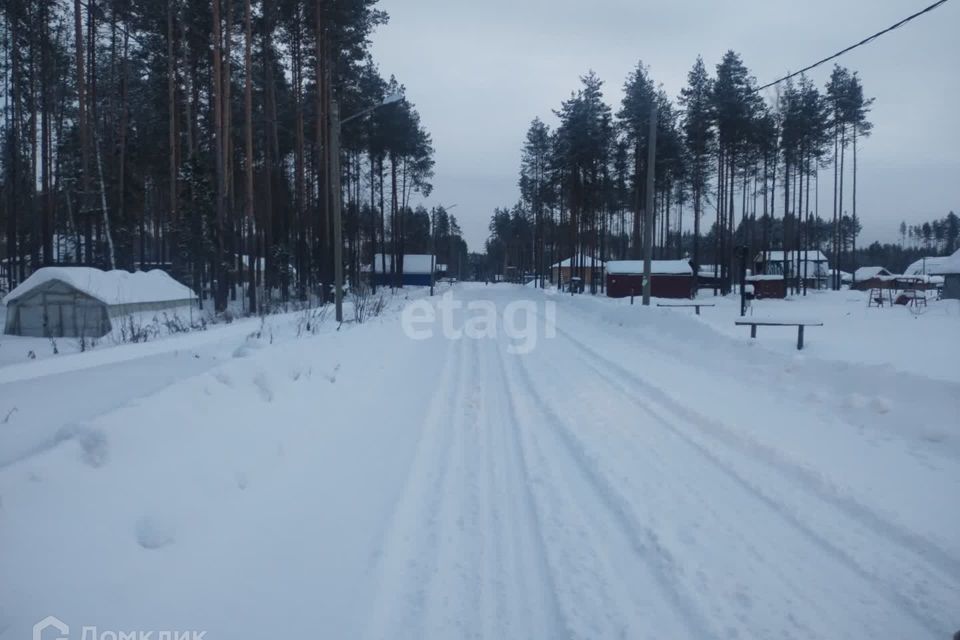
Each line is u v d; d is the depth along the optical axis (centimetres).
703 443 775
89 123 3512
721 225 4934
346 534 509
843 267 10862
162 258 5184
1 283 4050
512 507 587
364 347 1240
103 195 3119
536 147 6744
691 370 1286
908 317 2670
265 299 3222
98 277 2555
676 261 5141
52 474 350
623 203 5969
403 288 6700
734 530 520
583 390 1138
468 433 859
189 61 3177
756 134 4525
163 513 394
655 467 686
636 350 1653
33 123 3164
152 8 2967
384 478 660
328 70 3219
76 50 2848
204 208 3216
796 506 566
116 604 320
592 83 4881
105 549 342
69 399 561
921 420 743
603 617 398
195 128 3434
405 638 376
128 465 401
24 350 1684
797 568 455
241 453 529
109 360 810
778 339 1803
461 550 497
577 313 3125
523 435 841
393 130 4975
